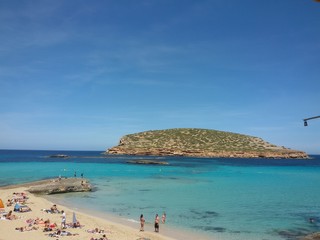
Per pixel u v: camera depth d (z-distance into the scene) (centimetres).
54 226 2547
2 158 16150
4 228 2445
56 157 17275
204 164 12169
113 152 19888
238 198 4300
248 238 2414
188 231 2606
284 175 8144
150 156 17950
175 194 4628
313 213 3338
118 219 3039
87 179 6278
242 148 19225
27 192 4478
